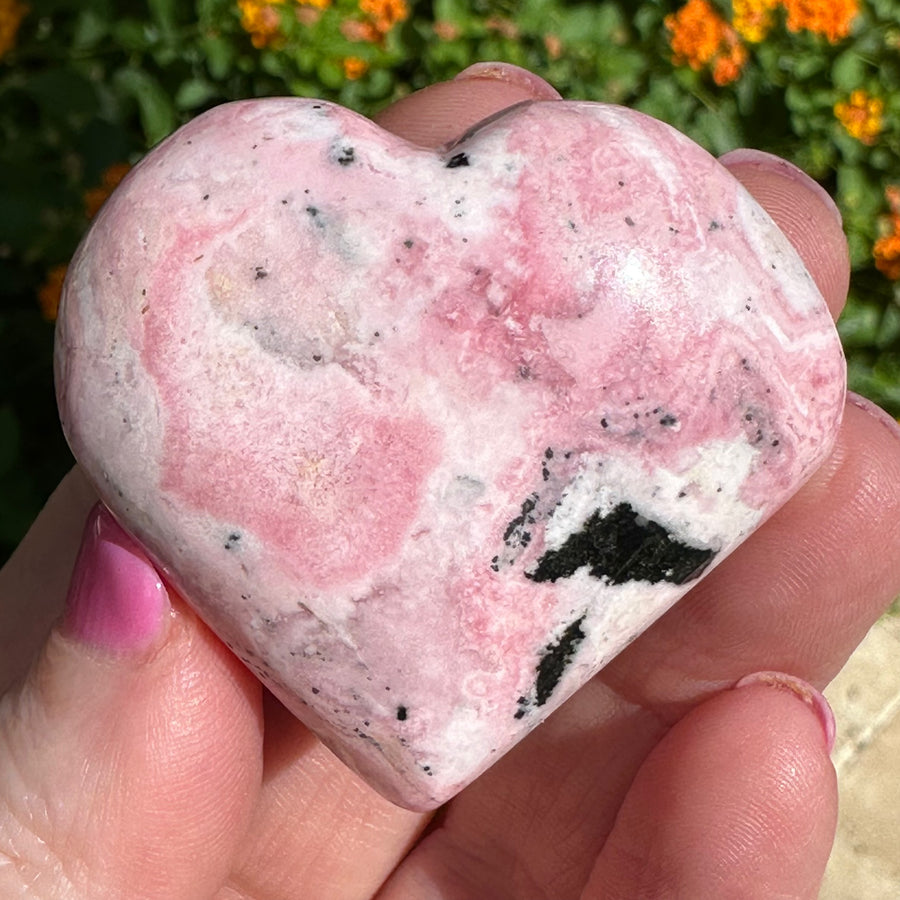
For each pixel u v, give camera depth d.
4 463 0.17
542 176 0.08
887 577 0.12
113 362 0.08
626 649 0.12
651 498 0.09
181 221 0.08
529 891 0.12
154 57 0.20
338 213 0.08
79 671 0.09
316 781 0.12
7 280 0.19
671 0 0.21
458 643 0.08
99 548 0.09
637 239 0.08
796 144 0.21
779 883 0.11
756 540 0.12
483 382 0.08
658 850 0.11
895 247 0.20
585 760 0.12
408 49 0.20
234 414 0.08
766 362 0.09
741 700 0.11
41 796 0.09
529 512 0.08
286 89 0.20
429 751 0.09
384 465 0.08
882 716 0.20
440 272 0.08
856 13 0.21
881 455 0.12
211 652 0.09
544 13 0.20
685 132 0.21
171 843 0.09
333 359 0.08
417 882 0.13
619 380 0.08
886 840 0.19
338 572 0.08
